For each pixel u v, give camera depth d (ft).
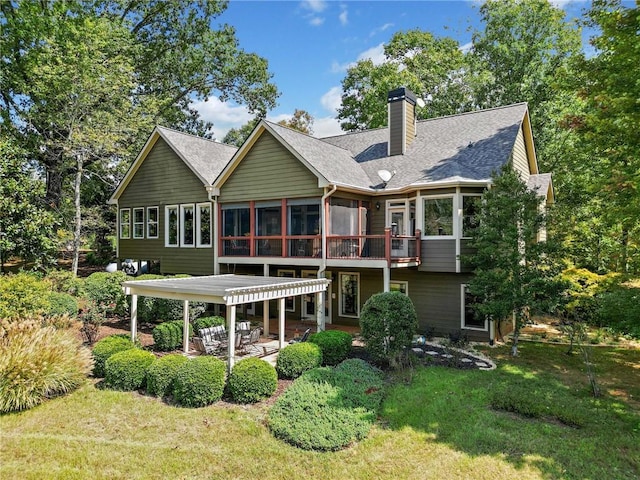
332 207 47.73
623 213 31.63
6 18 67.77
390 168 53.62
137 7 92.02
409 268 47.91
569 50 77.15
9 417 23.99
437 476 18.24
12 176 49.44
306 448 20.56
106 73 59.00
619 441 21.12
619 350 39.52
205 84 106.42
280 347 37.37
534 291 35.65
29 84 66.90
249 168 53.78
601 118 32.91
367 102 97.76
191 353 38.37
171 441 21.29
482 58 88.94
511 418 23.90
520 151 53.16
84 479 18.03
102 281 51.42
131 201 68.28
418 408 25.09
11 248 48.08
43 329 30.66
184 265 61.93
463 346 40.52
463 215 42.83
